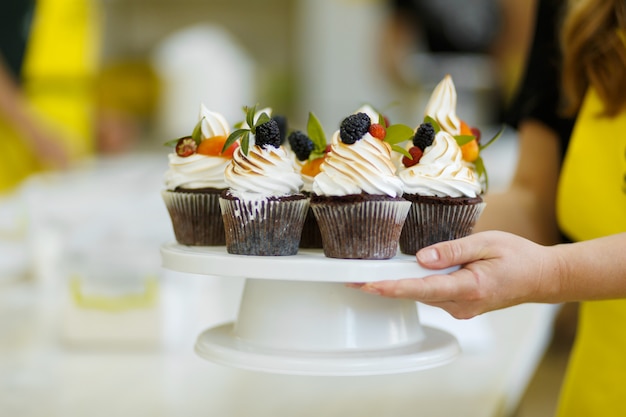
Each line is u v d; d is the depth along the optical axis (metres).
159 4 4.03
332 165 0.93
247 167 0.93
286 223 0.93
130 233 1.53
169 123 3.16
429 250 0.87
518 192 1.20
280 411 1.03
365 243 0.92
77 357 1.21
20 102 2.27
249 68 3.40
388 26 3.09
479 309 0.87
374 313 0.91
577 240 1.12
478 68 2.94
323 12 4.05
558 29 1.16
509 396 1.09
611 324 1.10
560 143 1.18
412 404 1.05
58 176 2.34
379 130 0.94
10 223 1.64
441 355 0.90
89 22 2.56
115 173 2.46
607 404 1.10
